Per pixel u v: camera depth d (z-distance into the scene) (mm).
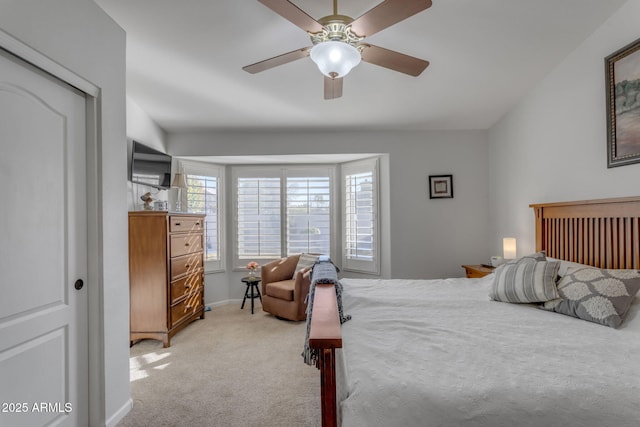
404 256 3994
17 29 1351
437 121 3783
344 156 4191
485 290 2432
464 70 2812
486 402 1019
